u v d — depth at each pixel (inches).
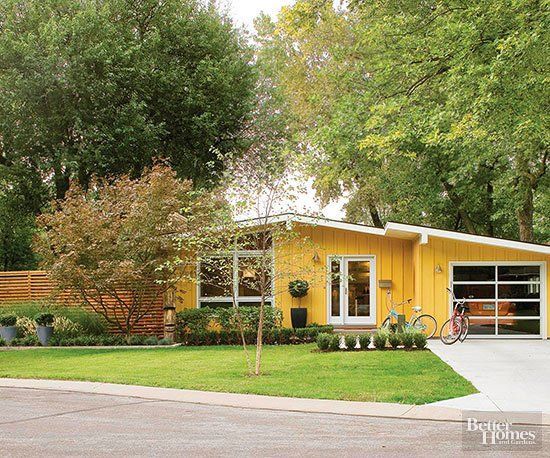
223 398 416.5
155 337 806.5
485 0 569.3
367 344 655.8
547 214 1235.2
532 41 508.7
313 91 1229.7
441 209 1284.4
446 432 318.0
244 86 1126.4
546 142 642.2
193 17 1112.8
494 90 543.5
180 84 1049.5
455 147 906.7
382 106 693.3
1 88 952.9
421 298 826.8
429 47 671.1
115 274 746.8
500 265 822.5
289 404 391.9
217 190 659.4
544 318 810.2
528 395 412.8
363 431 320.5
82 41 970.1
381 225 1428.4
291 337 784.3
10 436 310.8
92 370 555.8
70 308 858.8
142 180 812.0
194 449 283.1
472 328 820.0
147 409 386.3
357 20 1205.7
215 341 799.7
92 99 978.1
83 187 1047.6
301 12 697.6
